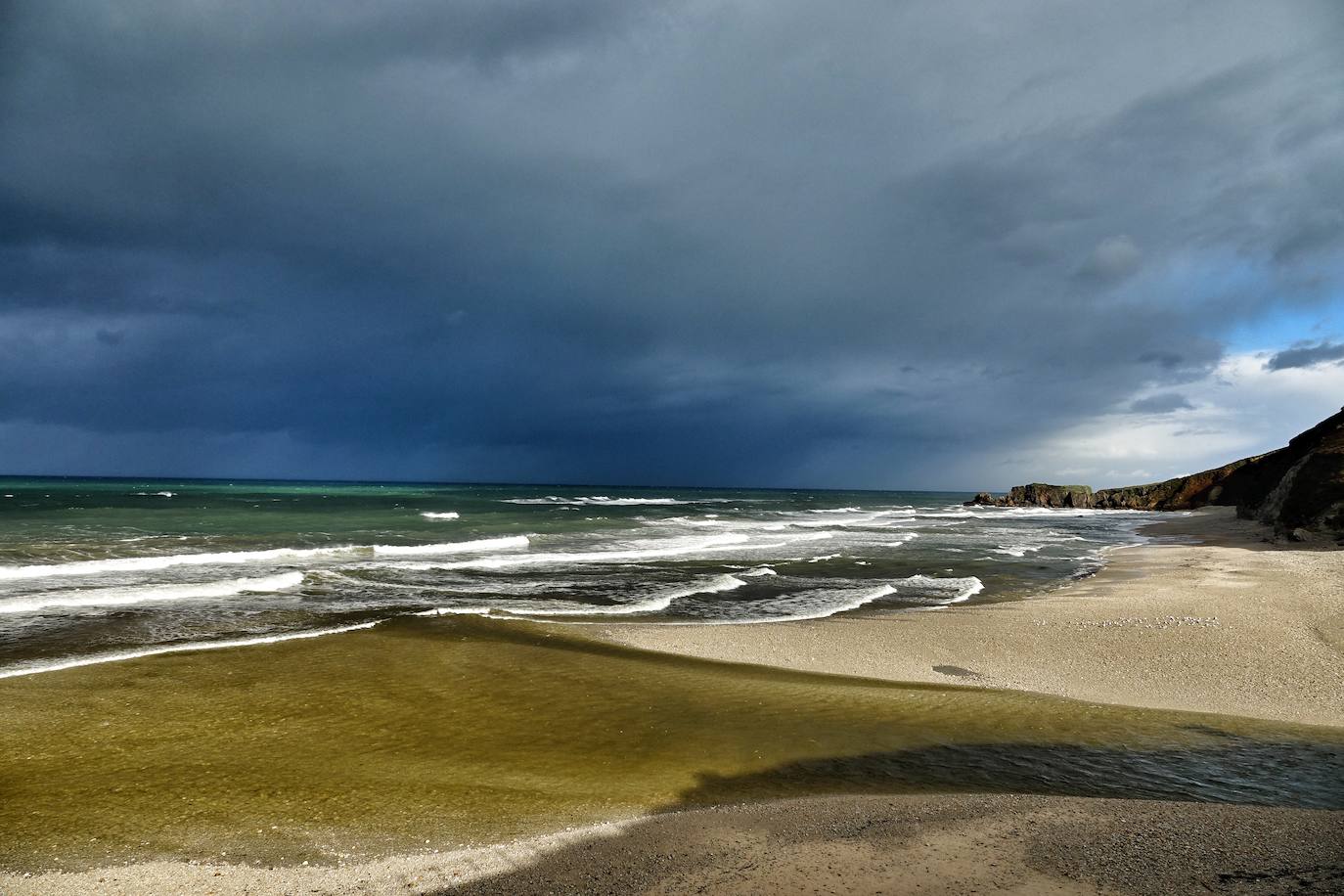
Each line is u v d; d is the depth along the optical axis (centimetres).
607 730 935
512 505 6644
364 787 732
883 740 902
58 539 2709
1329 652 1334
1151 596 1967
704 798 718
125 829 623
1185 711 1045
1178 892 464
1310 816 631
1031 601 1969
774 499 12119
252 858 570
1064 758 849
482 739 895
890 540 3900
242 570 2188
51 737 866
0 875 537
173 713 965
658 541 3481
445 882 523
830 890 486
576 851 575
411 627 1515
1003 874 508
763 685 1154
